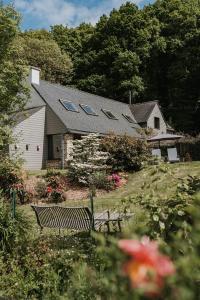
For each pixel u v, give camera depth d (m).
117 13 51.31
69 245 7.10
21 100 16.53
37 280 5.24
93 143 18.95
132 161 18.80
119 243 1.49
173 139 26.75
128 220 5.46
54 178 16.95
